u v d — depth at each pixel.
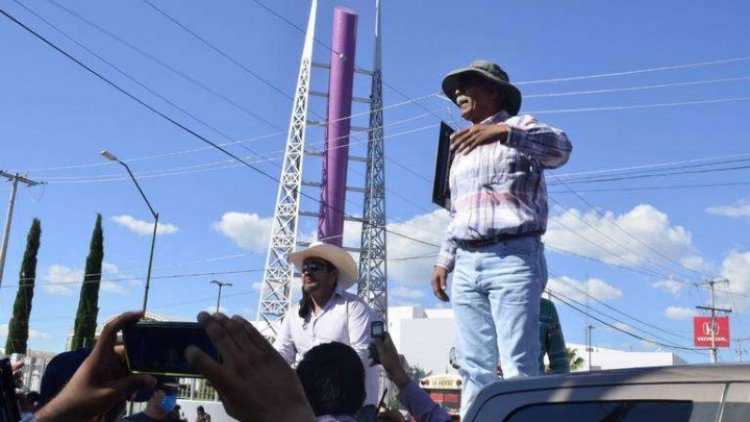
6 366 1.67
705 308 51.59
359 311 4.96
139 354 1.49
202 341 1.46
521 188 3.78
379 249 51.50
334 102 50.78
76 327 44.97
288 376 1.20
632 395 2.12
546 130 3.55
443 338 89.62
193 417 19.97
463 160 4.03
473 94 4.12
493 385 2.52
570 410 2.25
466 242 3.88
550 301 5.27
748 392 1.88
